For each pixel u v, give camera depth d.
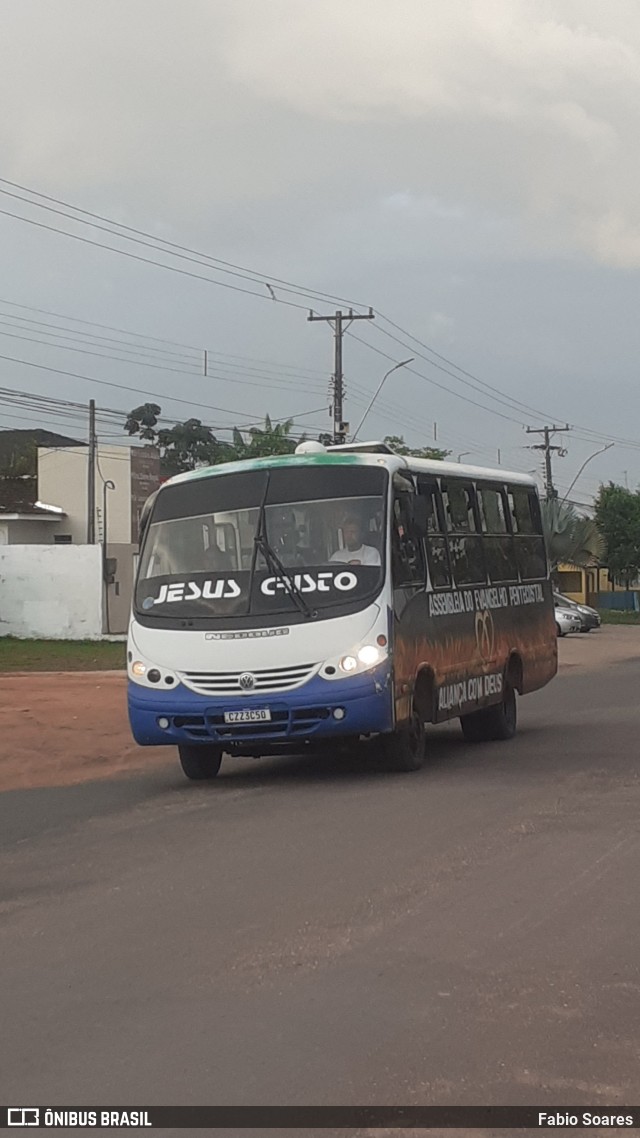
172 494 13.41
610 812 10.96
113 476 54.78
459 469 15.52
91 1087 5.12
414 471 13.95
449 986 6.32
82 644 36.47
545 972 6.54
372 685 12.19
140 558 13.23
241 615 12.42
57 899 8.25
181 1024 5.81
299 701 12.17
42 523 54.00
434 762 14.39
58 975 6.60
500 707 16.52
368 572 12.52
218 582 12.70
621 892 8.20
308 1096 5.01
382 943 7.07
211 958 6.82
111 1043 5.59
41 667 29.58
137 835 10.39
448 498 14.94
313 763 14.65
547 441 69.56
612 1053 5.43
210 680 12.34
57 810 11.79
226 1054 5.44
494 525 16.56
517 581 17.19
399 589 12.80
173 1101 4.98
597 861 9.07
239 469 13.32
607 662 33.88
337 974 6.52
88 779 13.91
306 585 12.46
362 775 13.38
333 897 8.09
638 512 77.62
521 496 17.83
